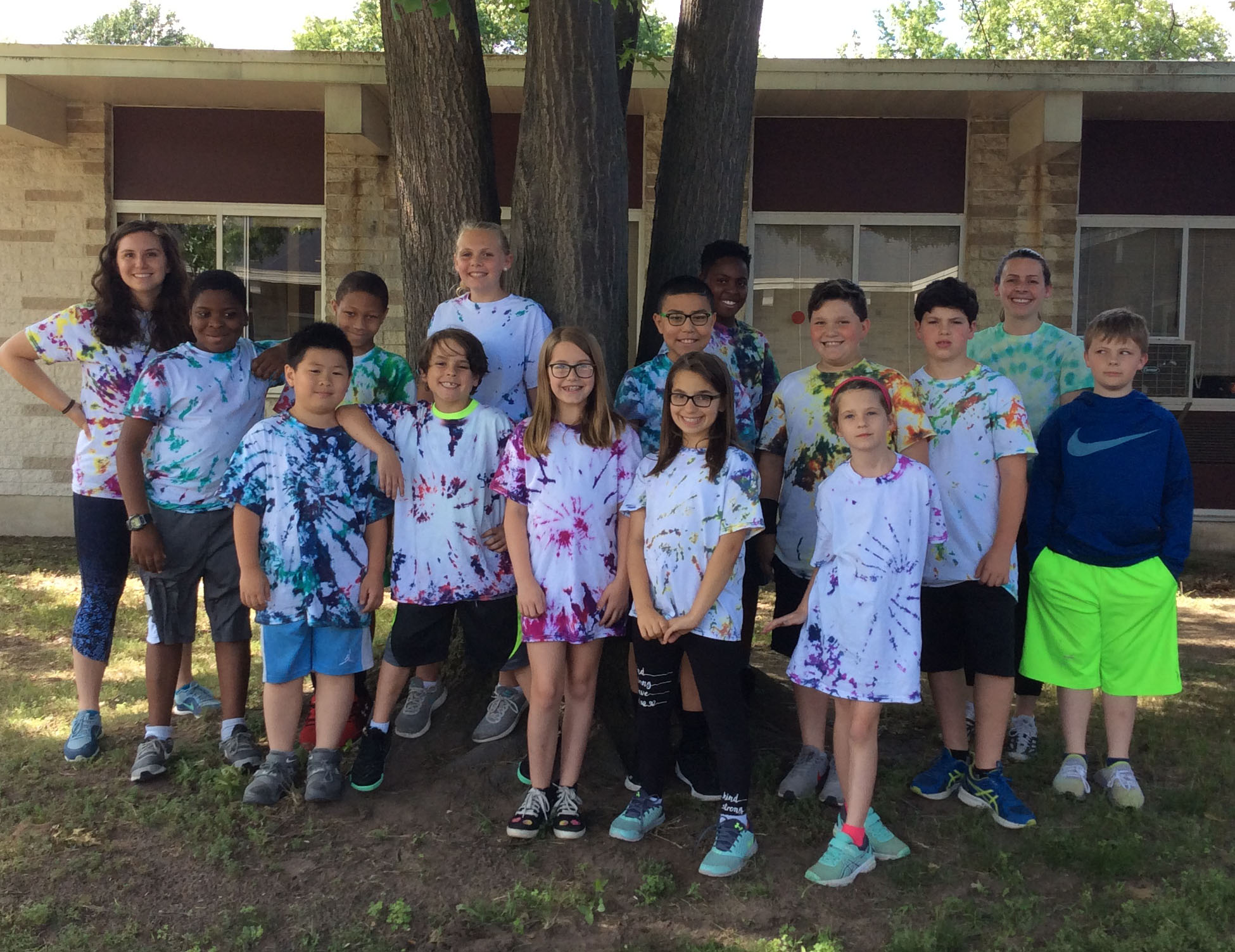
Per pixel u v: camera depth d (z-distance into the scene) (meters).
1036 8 22.27
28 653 5.36
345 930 2.73
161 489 3.57
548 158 3.97
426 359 3.39
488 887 2.95
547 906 2.84
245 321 3.68
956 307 3.47
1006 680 3.41
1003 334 4.09
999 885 3.00
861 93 8.06
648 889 2.90
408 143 4.31
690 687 3.53
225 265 8.87
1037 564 3.70
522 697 3.86
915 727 4.34
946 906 2.82
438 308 3.80
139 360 3.74
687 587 3.08
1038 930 2.78
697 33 4.38
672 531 3.08
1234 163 8.71
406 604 3.41
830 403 3.45
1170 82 7.79
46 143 8.64
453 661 4.19
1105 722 4.18
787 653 3.62
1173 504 3.58
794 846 3.22
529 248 4.08
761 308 8.98
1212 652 5.82
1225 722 4.45
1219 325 8.88
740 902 2.89
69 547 8.45
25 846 3.11
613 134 4.02
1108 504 3.56
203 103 8.62
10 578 7.22
